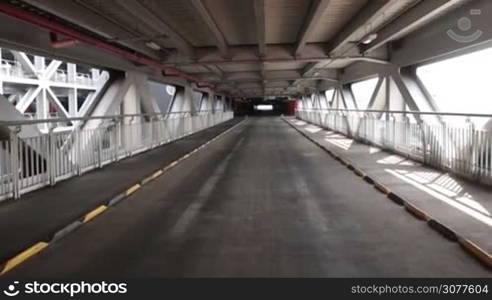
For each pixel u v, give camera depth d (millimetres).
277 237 4863
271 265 4039
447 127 8797
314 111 32531
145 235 5016
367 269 3922
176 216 5852
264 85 31891
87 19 8633
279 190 7520
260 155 12930
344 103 21562
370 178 8289
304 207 6262
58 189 7590
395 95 13375
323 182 8266
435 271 3861
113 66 12633
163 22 10102
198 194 7273
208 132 24266
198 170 9977
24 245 4609
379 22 10625
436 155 9391
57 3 7371
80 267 4078
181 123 20156
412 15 9203
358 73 17953
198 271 3928
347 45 13250
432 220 5281
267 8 9516
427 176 8414
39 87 29734
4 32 7695
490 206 5926
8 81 27000
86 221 5641
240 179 8680
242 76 24047
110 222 5605
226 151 14203
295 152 13648
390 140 12828
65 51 9805
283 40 13414
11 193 6832
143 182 8367
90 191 7402
